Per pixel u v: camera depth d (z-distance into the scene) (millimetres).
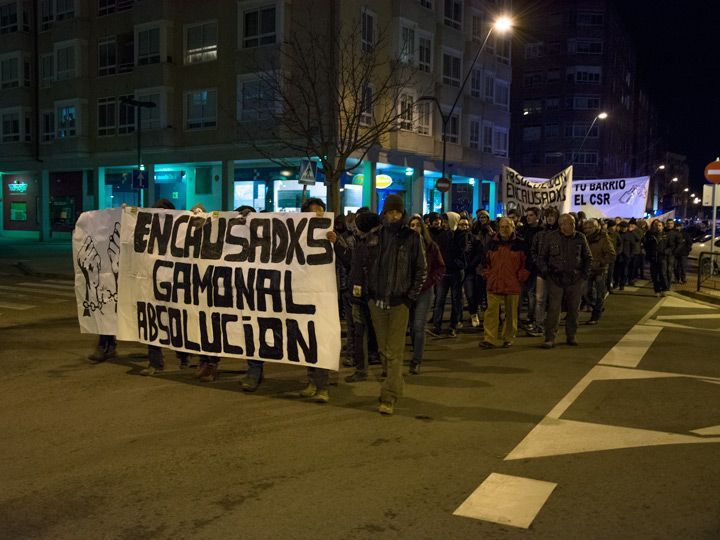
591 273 11305
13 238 40312
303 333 6504
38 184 38531
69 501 4113
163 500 4125
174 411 6066
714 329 11078
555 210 10430
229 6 28047
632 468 4707
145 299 7512
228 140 28484
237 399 6500
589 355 8781
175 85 30344
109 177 35094
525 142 69312
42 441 5230
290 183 27719
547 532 3719
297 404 6332
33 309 12547
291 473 4570
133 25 31750
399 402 6406
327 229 6492
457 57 33688
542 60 67938
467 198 37844
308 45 25750
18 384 7043
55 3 35656
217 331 6996
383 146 28359
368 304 6484
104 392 6727
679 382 7266
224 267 6953
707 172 16562
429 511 3979
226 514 3926
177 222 7336
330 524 3797
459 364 8180
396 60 26875
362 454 4957
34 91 37438
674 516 3928
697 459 4891
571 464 4781
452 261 10148
